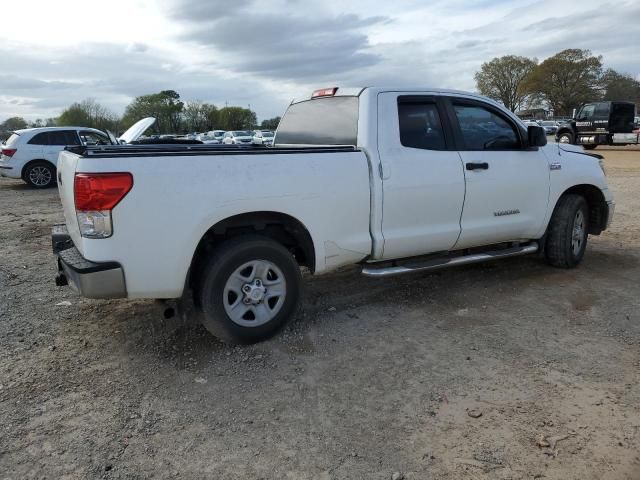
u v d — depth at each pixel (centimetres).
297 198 379
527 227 522
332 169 396
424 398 318
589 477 250
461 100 478
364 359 367
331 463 262
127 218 326
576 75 7619
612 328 414
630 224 806
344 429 289
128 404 313
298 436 284
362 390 328
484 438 279
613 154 2411
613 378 339
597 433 282
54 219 940
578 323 424
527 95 8031
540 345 386
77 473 255
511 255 519
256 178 363
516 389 327
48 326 423
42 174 1429
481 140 488
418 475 253
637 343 388
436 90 464
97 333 411
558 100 7750
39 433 285
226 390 329
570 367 353
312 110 487
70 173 344
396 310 455
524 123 525
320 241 398
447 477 251
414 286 514
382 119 430
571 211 548
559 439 278
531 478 250
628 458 263
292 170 377
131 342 395
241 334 378
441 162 450
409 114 446
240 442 279
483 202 481
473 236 483
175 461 264
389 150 427
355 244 416
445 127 462
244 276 378
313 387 332
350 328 418
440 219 458
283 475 254
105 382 338
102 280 327
